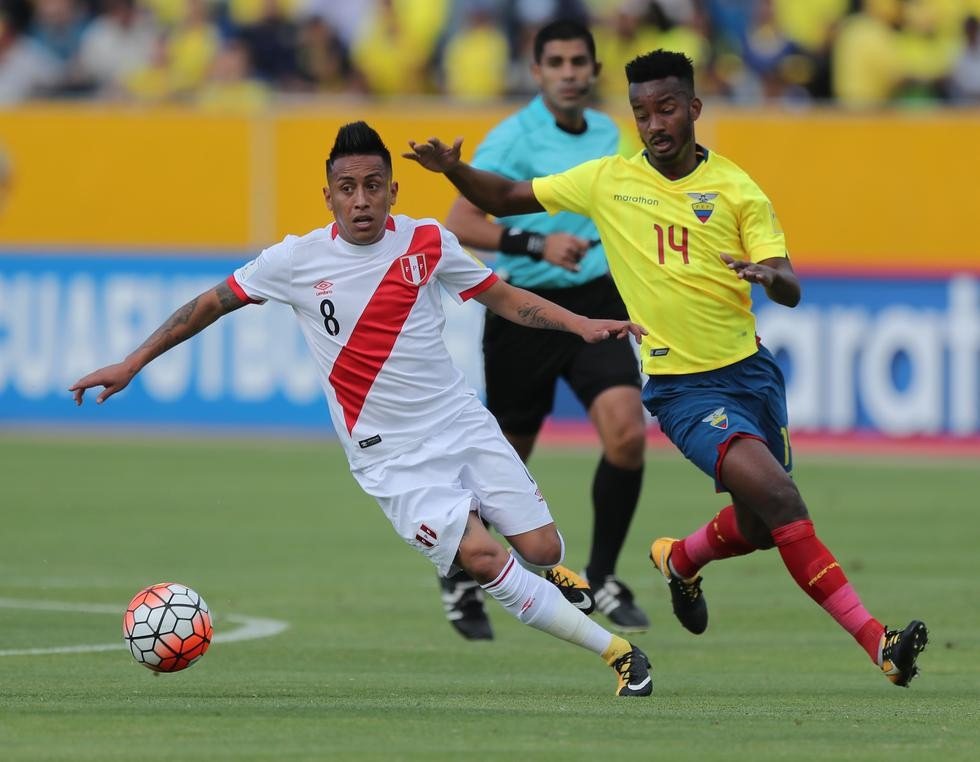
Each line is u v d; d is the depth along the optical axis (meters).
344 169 22.36
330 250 22.81
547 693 23.62
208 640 23.02
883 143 63.81
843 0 73.75
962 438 61.06
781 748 18.55
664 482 55.34
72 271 66.44
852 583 36.88
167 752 17.80
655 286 24.86
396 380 22.81
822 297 61.84
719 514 26.42
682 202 24.70
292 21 76.69
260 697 22.55
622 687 23.00
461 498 22.66
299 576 38.22
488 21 75.44
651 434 65.38
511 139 33.00
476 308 62.88
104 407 66.62
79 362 66.38
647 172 24.98
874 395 61.66
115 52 77.69
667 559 27.17
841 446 61.81
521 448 34.41
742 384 24.91
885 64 73.38
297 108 66.25
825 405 61.97
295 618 32.66
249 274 23.00
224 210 66.69
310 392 65.19
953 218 63.66
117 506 49.28
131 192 67.06
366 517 47.84
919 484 54.28
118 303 66.12
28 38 77.56
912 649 21.66
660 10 73.38
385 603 34.72
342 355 22.92
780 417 25.41
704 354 24.83
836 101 73.81
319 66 76.50
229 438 65.12
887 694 24.08
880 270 61.44
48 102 71.00
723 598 35.84
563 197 25.39
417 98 76.12
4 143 67.50
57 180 67.31
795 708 22.14
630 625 31.47
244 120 66.56
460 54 75.62
